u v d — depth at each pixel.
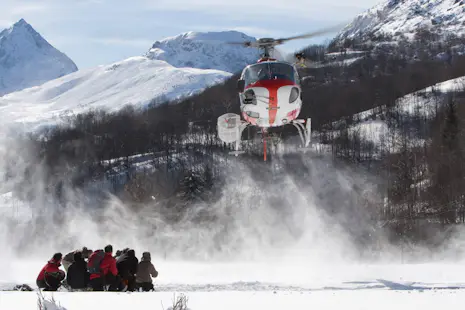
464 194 61.47
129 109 192.25
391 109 151.50
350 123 146.50
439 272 18.91
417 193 67.19
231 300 11.71
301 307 10.79
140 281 15.73
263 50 22.02
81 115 175.75
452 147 79.12
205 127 166.12
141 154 144.38
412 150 90.31
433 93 159.12
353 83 176.00
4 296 12.40
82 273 15.41
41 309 10.72
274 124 21.47
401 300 11.41
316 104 157.12
